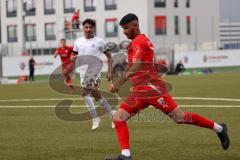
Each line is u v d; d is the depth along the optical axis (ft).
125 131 75.46
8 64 427.74
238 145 90.38
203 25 652.89
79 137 102.17
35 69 431.84
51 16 616.80
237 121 121.60
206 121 79.30
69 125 119.55
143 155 83.51
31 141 98.12
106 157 77.46
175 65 469.16
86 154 85.10
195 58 476.13
